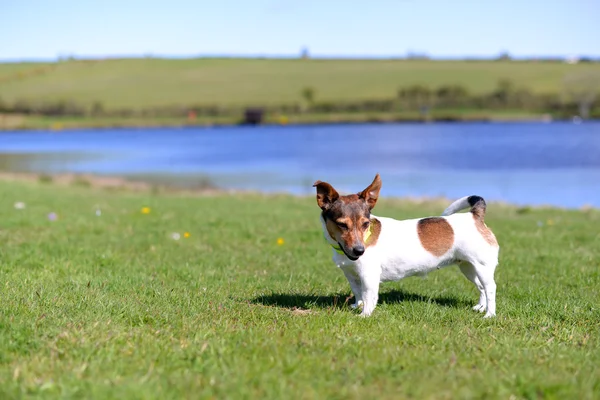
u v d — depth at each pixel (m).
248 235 13.08
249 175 37.53
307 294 8.23
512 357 5.23
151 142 74.25
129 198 21.38
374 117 117.25
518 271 9.90
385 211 18.45
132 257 10.62
